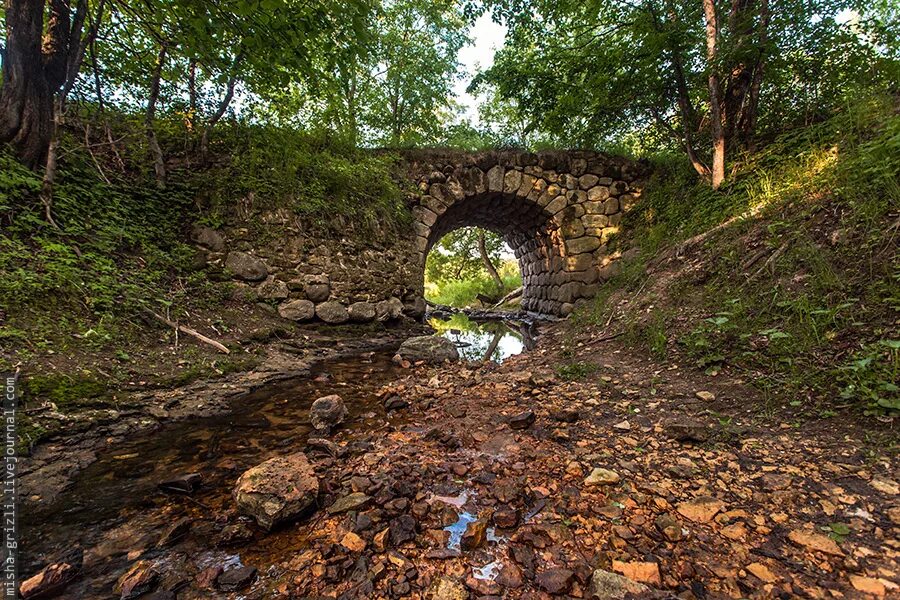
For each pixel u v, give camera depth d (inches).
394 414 121.4
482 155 356.8
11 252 134.6
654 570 49.9
